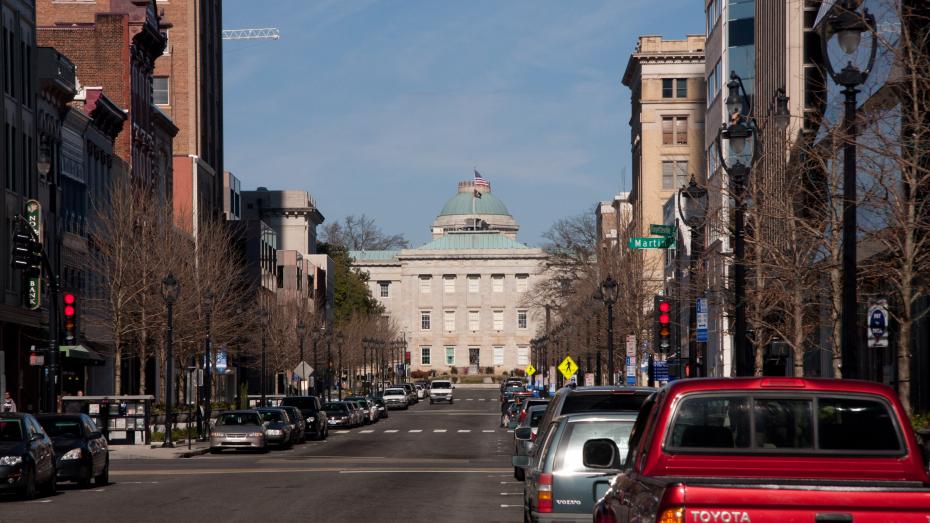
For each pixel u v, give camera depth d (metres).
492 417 101.06
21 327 58.88
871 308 23.22
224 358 66.12
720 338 72.06
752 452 10.55
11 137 58.00
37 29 77.94
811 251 37.50
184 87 102.81
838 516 8.18
